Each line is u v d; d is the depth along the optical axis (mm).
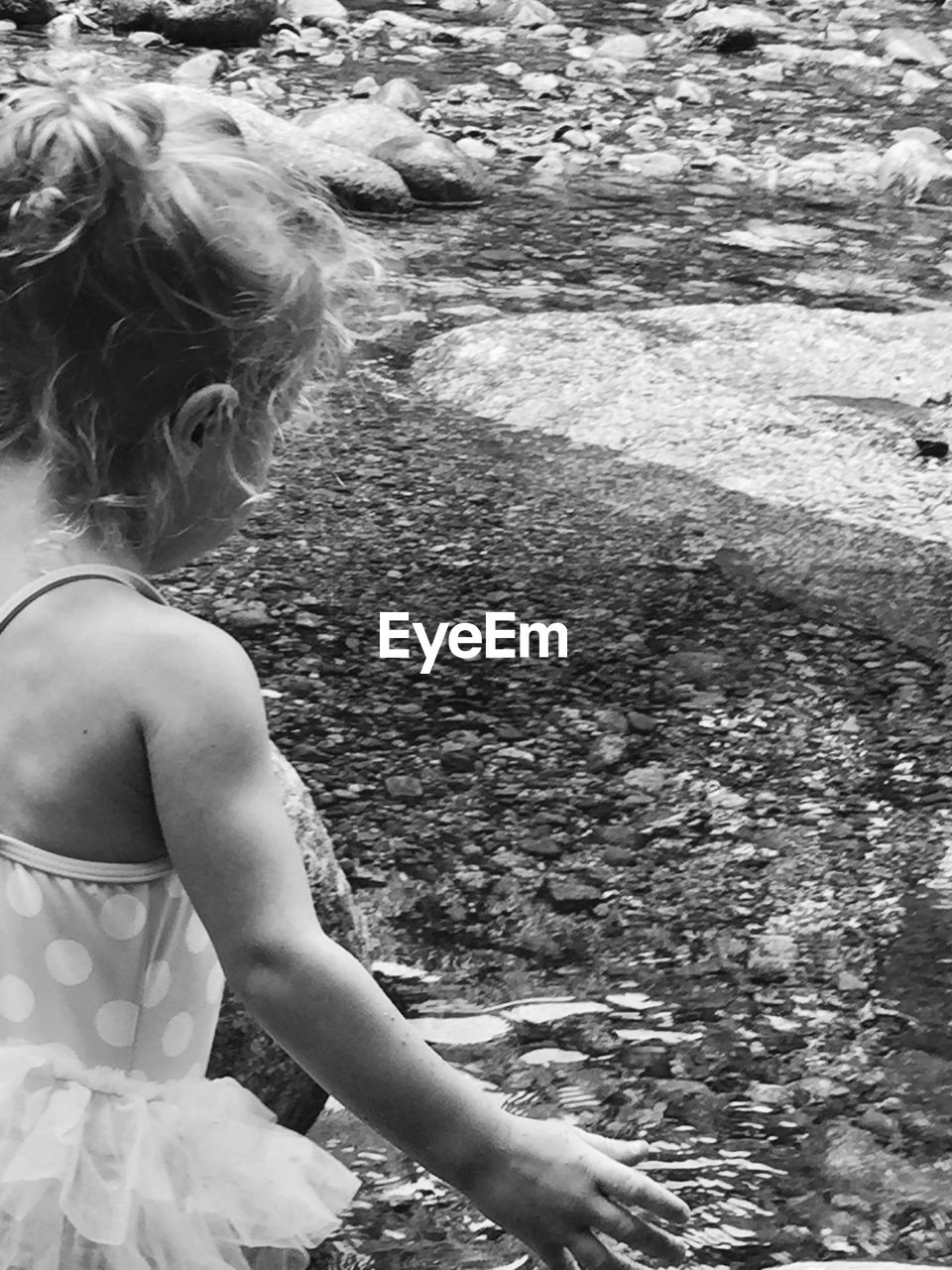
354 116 6984
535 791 3230
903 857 3066
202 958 1425
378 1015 1348
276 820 1348
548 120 7812
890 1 10969
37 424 1360
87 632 1346
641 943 2822
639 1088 2479
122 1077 1380
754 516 4352
